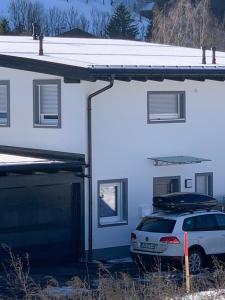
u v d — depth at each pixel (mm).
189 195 27297
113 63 28438
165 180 30547
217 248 26219
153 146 30125
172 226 25609
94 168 28578
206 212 26312
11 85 30578
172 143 30672
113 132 29016
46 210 27750
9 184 26812
